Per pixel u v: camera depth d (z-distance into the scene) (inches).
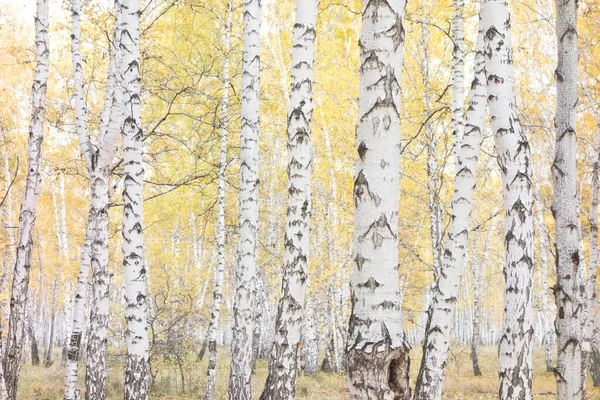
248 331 304.0
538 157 627.8
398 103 111.0
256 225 312.7
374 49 111.6
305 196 238.1
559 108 180.2
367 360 101.0
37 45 312.0
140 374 250.4
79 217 972.6
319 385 682.2
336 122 611.2
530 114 582.6
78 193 944.3
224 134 500.7
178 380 690.2
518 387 151.5
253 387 608.1
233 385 298.4
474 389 674.8
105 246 342.6
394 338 102.2
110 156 335.9
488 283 1577.3
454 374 840.3
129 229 254.2
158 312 648.4
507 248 155.6
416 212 647.1
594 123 536.7
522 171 154.6
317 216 767.1
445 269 238.5
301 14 243.6
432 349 239.1
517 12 572.7
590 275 382.0
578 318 173.9
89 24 461.7
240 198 311.4
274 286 867.4
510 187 155.6
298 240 235.8
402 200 638.5
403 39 113.2
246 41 315.0
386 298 104.0
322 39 601.3
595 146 423.2
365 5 114.1
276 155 834.2
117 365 656.4
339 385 695.7
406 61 543.5
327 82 597.0
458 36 365.1
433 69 545.0
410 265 749.9
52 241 979.3
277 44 668.7
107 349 641.0
